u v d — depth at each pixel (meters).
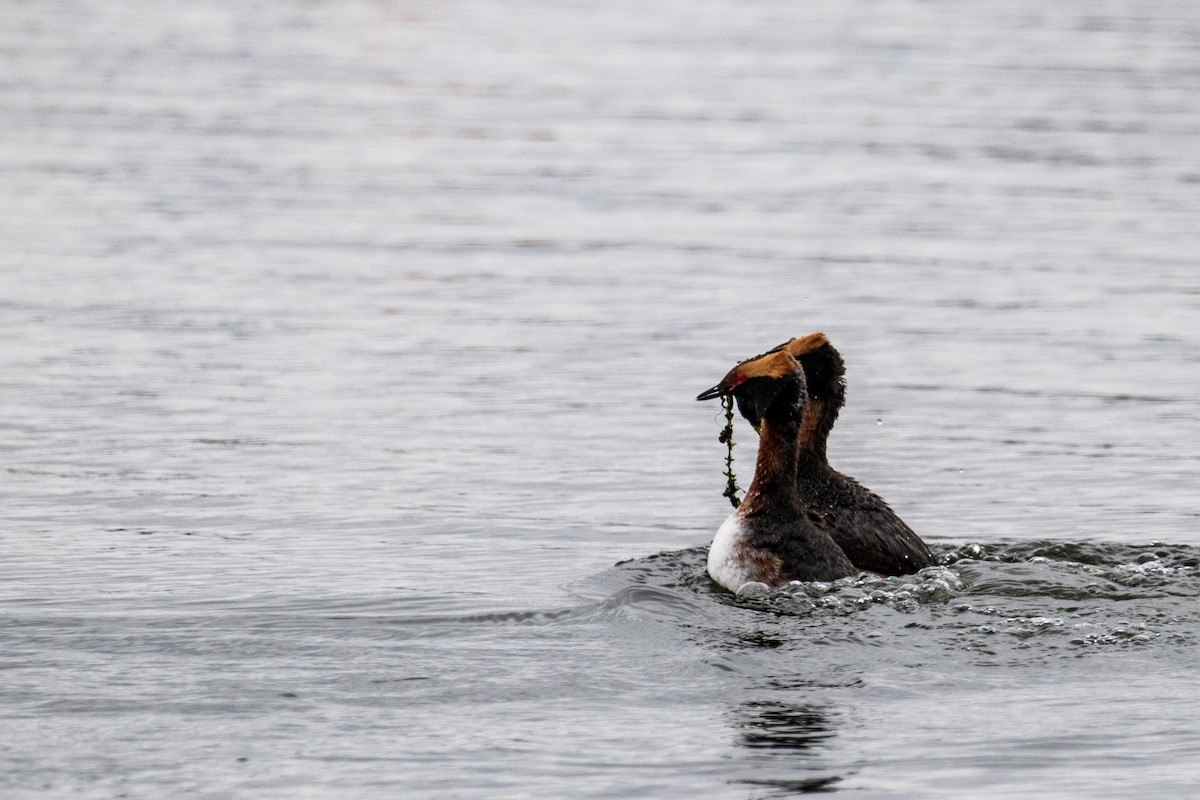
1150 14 82.62
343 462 21.23
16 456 21.19
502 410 23.83
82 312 29.16
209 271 32.75
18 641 14.31
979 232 37.78
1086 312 30.23
